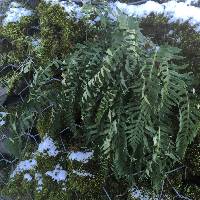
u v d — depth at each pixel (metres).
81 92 0.61
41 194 0.65
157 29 0.65
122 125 0.58
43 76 0.63
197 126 0.56
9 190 0.68
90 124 0.61
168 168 0.59
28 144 0.72
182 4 0.68
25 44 0.71
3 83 0.74
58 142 0.67
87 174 0.63
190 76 0.57
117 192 0.62
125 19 0.56
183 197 0.60
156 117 0.57
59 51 0.67
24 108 0.66
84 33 0.66
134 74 0.56
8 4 0.75
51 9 0.68
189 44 0.63
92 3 0.67
